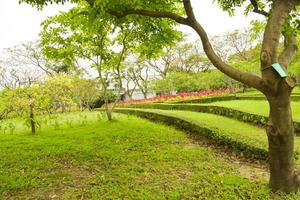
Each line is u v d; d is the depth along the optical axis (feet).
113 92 99.76
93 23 24.66
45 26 37.58
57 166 22.71
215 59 17.81
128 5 19.84
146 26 27.68
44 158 24.59
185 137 33.24
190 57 117.08
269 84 15.99
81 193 17.67
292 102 53.42
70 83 63.26
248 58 99.45
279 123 16.26
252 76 16.65
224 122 40.01
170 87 107.04
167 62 119.34
